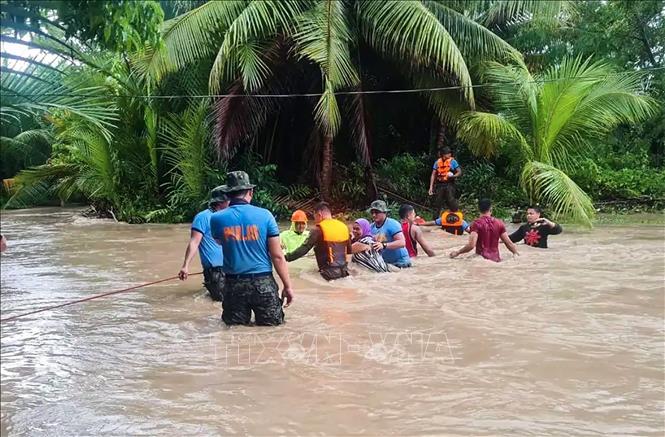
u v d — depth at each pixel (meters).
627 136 19.28
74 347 5.32
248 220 5.86
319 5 15.59
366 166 17.62
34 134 20.14
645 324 5.66
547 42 20.05
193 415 3.83
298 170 19.50
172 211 16.62
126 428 3.66
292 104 18.53
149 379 4.47
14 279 8.55
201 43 15.86
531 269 8.39
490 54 16.86
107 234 14.05
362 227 8.67
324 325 5.80
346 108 16.89
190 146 16.31
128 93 15.58
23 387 4.36
